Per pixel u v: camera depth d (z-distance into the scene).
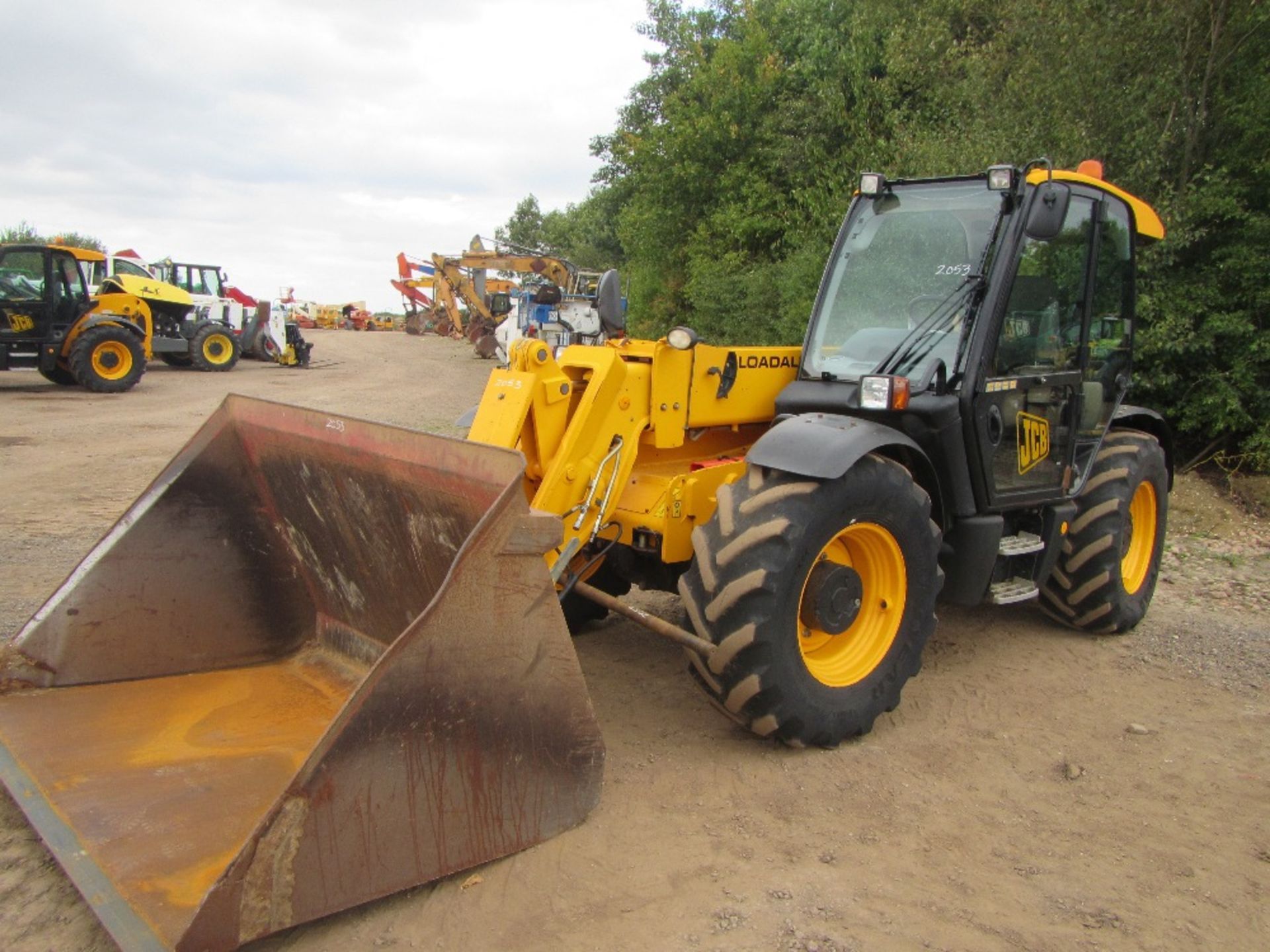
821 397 4.12
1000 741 3.87
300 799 2.37
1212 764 3.71
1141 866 3.00
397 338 40.34
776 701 3.40
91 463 9.54
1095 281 4.67
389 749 2.52
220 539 3.88
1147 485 5.43
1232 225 9.01
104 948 2.46
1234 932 2.69
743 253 14.91
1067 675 4.64
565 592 3.88
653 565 4.30
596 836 3.01
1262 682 4.61
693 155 16.05
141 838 2.67
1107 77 9.18
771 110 15.65
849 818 3.22
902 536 3.72
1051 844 3.12
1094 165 4.80
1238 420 8.88
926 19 11.89
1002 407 4.18
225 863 2.56
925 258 4.26
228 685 3.72
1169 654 4.99
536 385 3.65
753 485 3.47
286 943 2.49
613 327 4.25
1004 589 4.45
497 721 2.75
